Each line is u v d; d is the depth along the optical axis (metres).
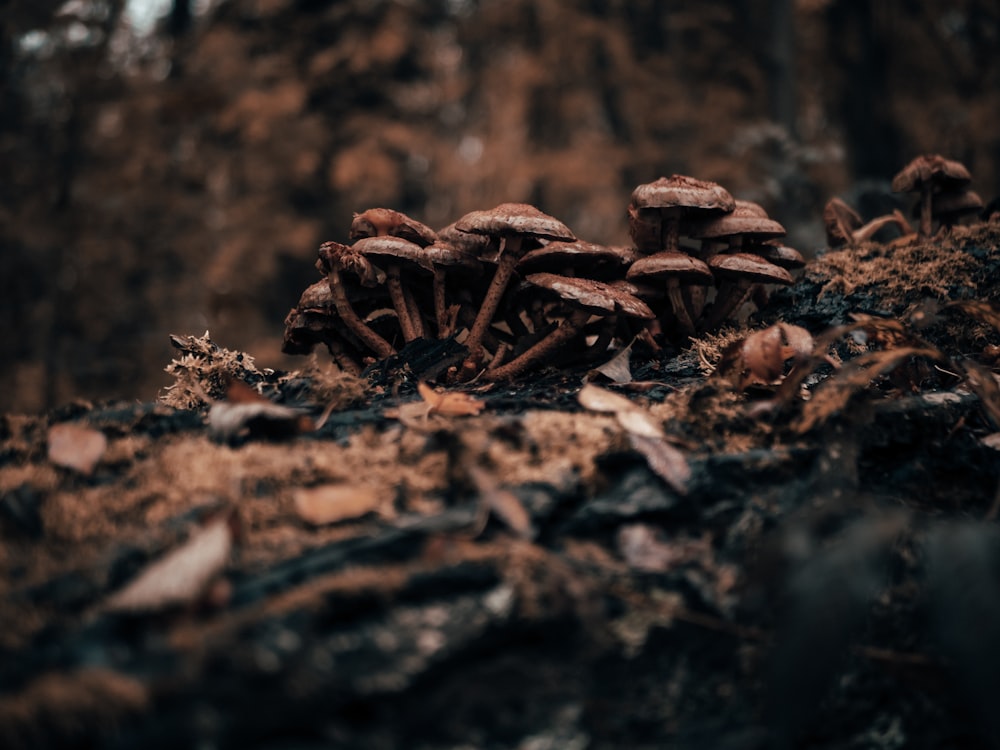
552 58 3.21
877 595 0.49
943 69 3.08
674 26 3.21
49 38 2.41
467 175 3.23
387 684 0.44
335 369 0.71
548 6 3.21
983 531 0.48
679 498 0.51
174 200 2.70
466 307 0.69
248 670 0.43
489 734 0.45
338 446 0.54
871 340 0.67
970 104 2.89
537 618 0.46
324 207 3.24
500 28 3.39
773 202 2.09
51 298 2.38
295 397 0.60
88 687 0.41
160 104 2.76
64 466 0.52
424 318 0.70
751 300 0.78
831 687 0.49
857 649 0.49
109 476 0.52
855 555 0.47
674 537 0.50
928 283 0.72
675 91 3.19
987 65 3.08
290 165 3.03
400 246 0.62
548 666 0.46
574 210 3.21
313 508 0.49
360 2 3.33
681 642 0.47
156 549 0.47
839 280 0.75
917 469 0.54
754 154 2.62
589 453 0.52
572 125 3.30
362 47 3.23
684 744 0.47
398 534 0.47
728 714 0.47
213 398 0.65
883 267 0.75
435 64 3.48
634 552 0.49
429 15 3.52
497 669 0.45
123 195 2.57
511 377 0.66
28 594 0.45
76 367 2.33
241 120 2.99
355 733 0.43
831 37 3.10
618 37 3.22
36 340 2.36
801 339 0.57
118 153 2.65
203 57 3.05
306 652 0.44
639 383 0.61
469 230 0.62
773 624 0.48
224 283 2.72
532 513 0.49
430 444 0.53
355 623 0.45
